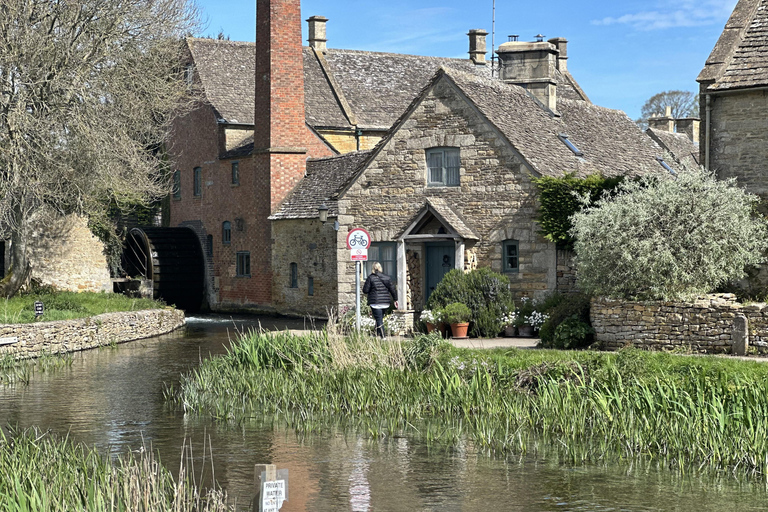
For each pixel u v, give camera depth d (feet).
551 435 41.60
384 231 81.76
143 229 123.65
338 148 123.85
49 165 83.30
